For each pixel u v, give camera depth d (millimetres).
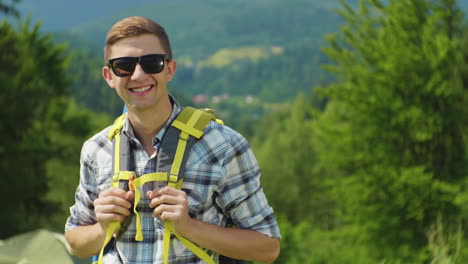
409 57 15031
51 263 3002
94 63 110438
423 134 15211
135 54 1627
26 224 18141
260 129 104000
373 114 16047
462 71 15742
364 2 16453
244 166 1700
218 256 1736
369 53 16391
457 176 15984
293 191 43344
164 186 1628
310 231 20734
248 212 1694
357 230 16734
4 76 17094
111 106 104688
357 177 16688
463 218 14328
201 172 1639
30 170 18312
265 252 1691
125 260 1645
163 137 1661
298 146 45156
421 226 15367
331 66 17250
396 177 15633
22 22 17812
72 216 1868
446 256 3525
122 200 1594
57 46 18438
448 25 16281
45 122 18516
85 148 1783
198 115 1692
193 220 1596
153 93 1649
